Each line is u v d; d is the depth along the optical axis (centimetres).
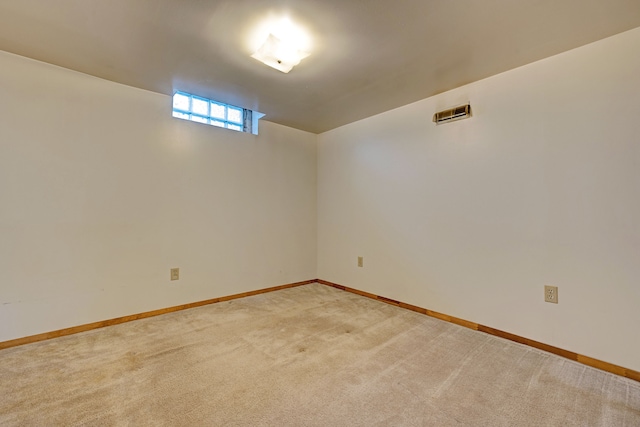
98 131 245
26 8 158
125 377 174
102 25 174
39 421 137
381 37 184
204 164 305
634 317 177
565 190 202
